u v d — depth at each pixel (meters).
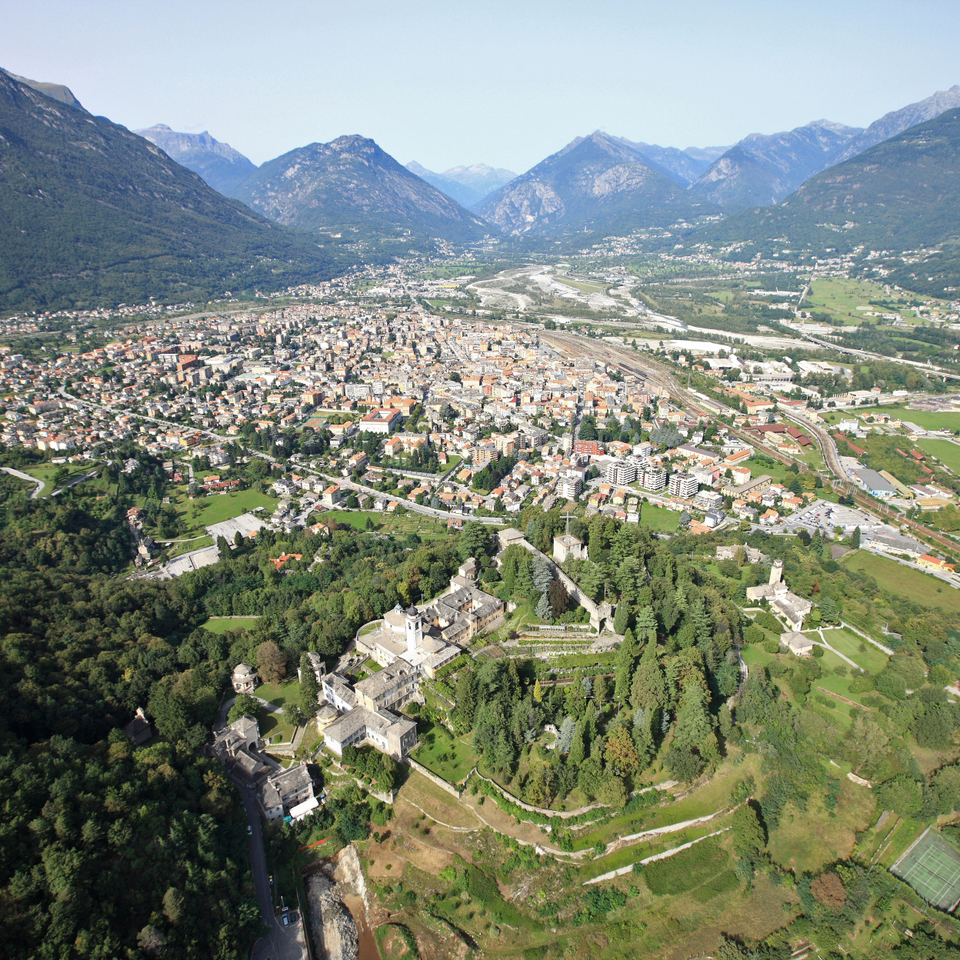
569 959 197.38
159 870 193.00
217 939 186.88
